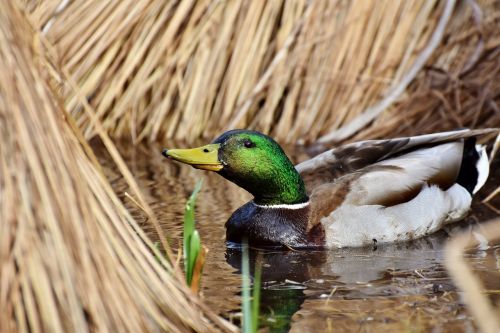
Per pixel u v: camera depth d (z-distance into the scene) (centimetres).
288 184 1103
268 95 1609
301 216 1109
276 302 857
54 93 640
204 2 1561
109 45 1522
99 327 588
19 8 627
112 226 647
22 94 592
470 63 1623
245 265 718
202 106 1628
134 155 1547
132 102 1608
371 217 1114
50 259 586
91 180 648
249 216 1113
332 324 789
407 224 1130
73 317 586
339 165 1180
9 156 583
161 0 1527
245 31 1580
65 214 596
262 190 1105
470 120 1580
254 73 1602
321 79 1603
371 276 953
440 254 1045
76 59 1480
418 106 1619
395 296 870
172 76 1609
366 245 1109
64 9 1453
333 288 905
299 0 1568
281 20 1588
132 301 619
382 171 1147
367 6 1573
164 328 639
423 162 1177
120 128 1634
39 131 595
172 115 1653
